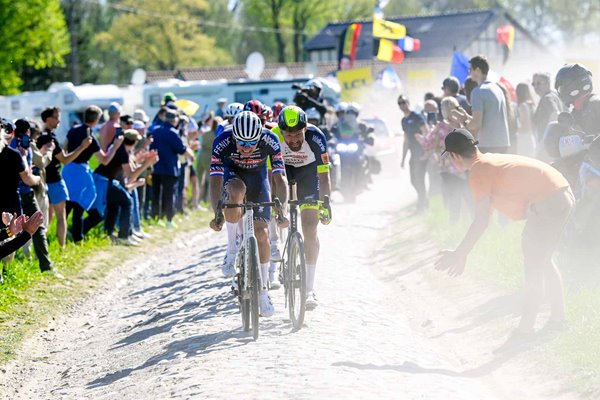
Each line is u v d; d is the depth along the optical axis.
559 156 13.93
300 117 12.13
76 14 110.25
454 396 8.96
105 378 11.32
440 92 54.03
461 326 12.30
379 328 12.23
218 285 15.87
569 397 9.02
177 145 24.94
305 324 12.16
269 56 143.38
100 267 19.39
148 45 120.81
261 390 9.10
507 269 14.29
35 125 18.17
